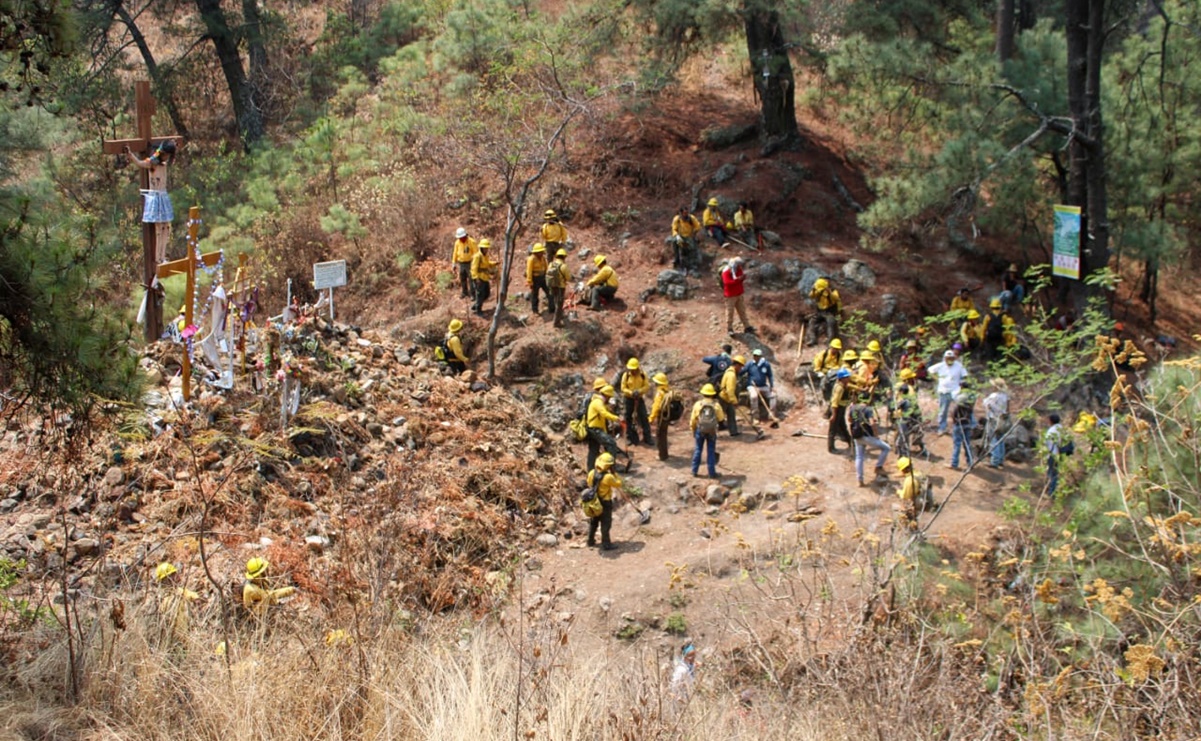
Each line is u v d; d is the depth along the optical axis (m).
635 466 16.45
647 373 18.78
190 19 29.66
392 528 9.12
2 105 14.70
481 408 16.58
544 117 20.95
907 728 6.50
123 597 6.90
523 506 14.58
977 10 24.84
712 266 21.69
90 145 25.33
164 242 13.02
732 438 17.52
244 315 14.02
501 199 23.17
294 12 33.59
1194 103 23.80
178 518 11.23
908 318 20.75
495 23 24.89
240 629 7.46
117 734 5.62
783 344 19.84
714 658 9.23
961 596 9.84
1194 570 7.09
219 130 30.70
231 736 5.60
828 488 15.37
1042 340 13.59
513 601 11.53
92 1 27.06
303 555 10.74
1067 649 7.32
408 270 21.72
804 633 8.17
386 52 30.61
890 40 21.11
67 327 7.05
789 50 25.22
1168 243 20.33
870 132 23.98
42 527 10.52
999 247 23.27
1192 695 6.22
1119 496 8.72
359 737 5.79
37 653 6.50
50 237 7.35
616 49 24.69
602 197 23.56
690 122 26.28
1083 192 19.89
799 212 23.56
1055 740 6.37
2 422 11.81
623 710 6.29
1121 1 28.73
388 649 6.62
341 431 13.82
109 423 8.62
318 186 24.31
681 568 11.59
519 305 20.11
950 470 16.05
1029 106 19.70
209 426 12.78
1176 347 23.45
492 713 5.80
